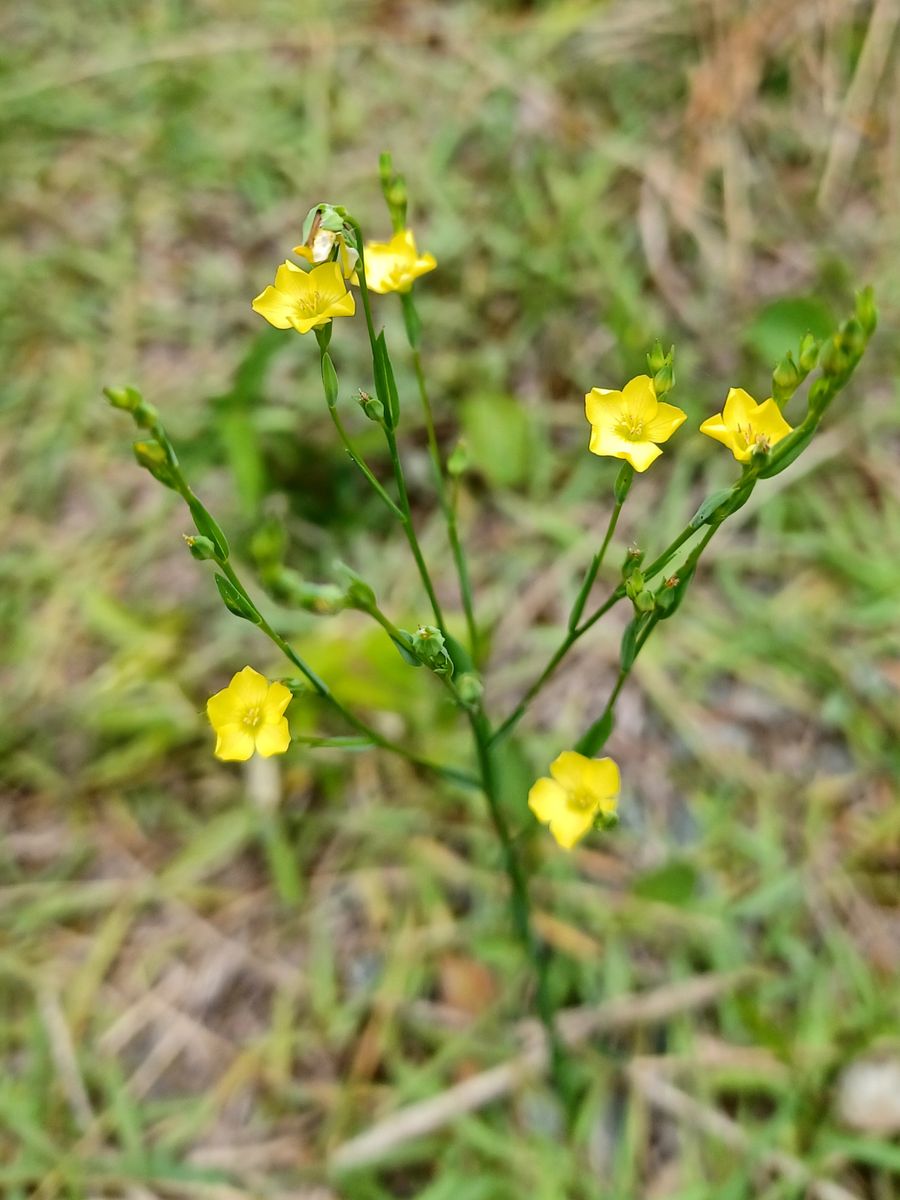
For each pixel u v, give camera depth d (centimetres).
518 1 28
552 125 25
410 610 20
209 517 9
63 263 25
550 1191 14
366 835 18
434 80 26
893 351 22
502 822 13
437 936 17
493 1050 16
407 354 22
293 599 10
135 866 18
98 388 23
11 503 22
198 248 25
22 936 17
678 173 24
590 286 23
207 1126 16
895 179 24
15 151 27
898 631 19
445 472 21
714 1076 15
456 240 24
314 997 16
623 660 10
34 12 29
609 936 17
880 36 25
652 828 18
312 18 28
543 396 22
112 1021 17
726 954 16
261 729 10
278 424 21
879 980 16
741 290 23
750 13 26
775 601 19
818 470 21
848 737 18
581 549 20
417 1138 15
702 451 21
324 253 9
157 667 19
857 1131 15
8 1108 16
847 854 17
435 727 18
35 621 20
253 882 18
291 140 26
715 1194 14
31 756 19
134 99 27
